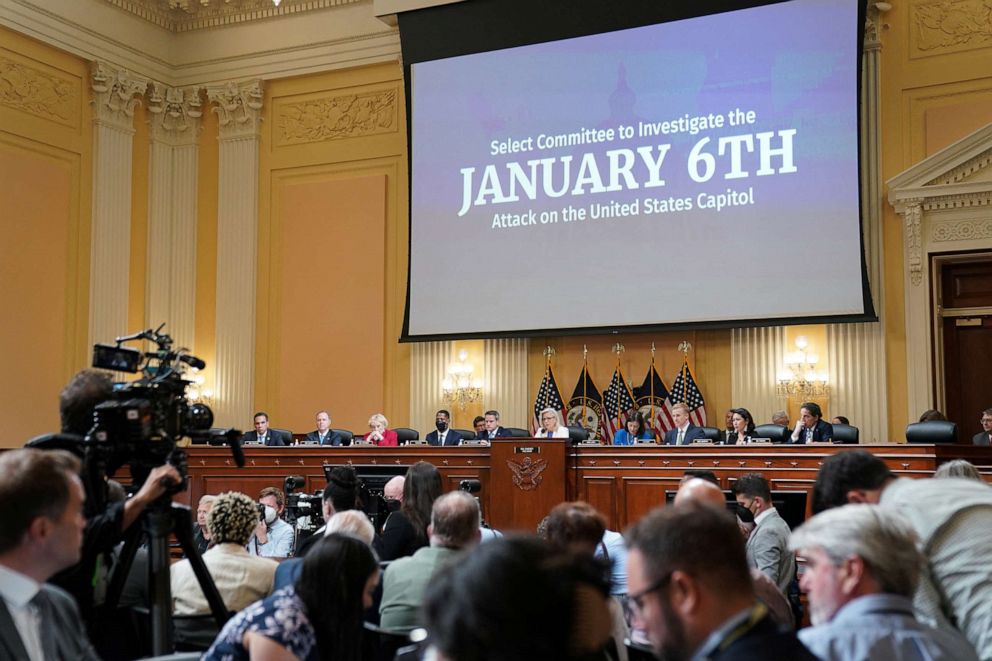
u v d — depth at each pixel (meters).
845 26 10.88
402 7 12.84
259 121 14.03
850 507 2.15
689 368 11.71
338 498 5.50
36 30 12.48
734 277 11.18
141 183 13.93
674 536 1.73
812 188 10.92
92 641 3.28
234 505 4.19
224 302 13.86
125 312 13.47
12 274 12.23
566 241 11.94
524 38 12.26
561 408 12.18
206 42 14.21
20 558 2.22
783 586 5.02
